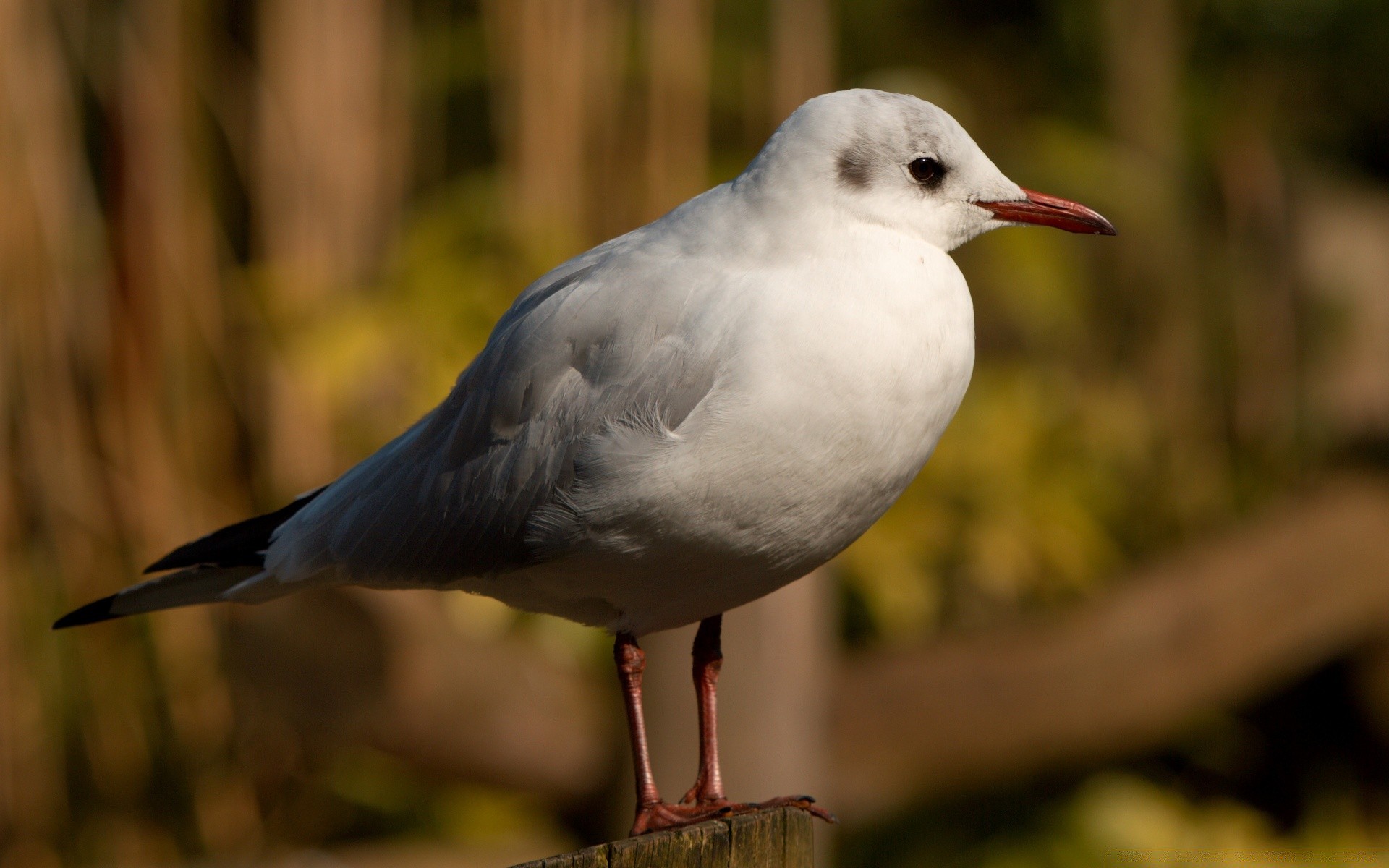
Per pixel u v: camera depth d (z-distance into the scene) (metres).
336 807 9.59
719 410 4.71
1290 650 9.31
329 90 8.98
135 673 9.10
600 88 9.02
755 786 7.77
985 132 12.06
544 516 5.02
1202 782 10.68
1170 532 10.70
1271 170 12.55
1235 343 11.80
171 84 9.22
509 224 8.90
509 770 8.03
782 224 4.95
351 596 7.38
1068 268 11.09
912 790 8.71
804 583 7.92
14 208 8.55
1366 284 12.08
